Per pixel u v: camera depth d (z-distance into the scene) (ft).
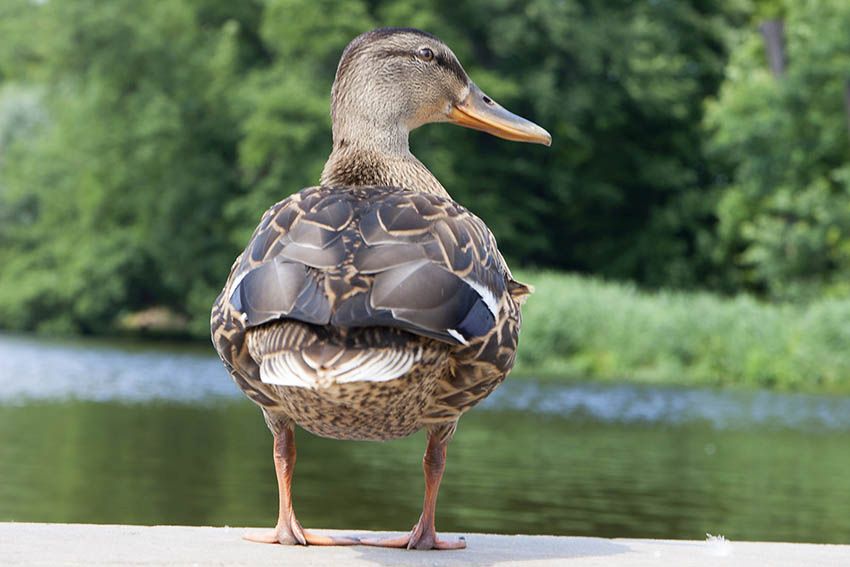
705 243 141.59
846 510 36.68
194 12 146.92
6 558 12.84
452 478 41.52
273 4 135.44
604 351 95.20
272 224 11.86
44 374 88.02
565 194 143.84
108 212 142.92
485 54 145.59
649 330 93.97
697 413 68.59
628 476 43.11
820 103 112.27
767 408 72.18
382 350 10.87
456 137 140.36
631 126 149.07
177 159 140.36
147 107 137.49
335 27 134.31
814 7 109.19
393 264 11.09
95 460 44.98
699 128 147.64
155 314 147.74
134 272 141.79
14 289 142.10
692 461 47.98
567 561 13.47
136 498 36.91
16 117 161.89
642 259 147.84
